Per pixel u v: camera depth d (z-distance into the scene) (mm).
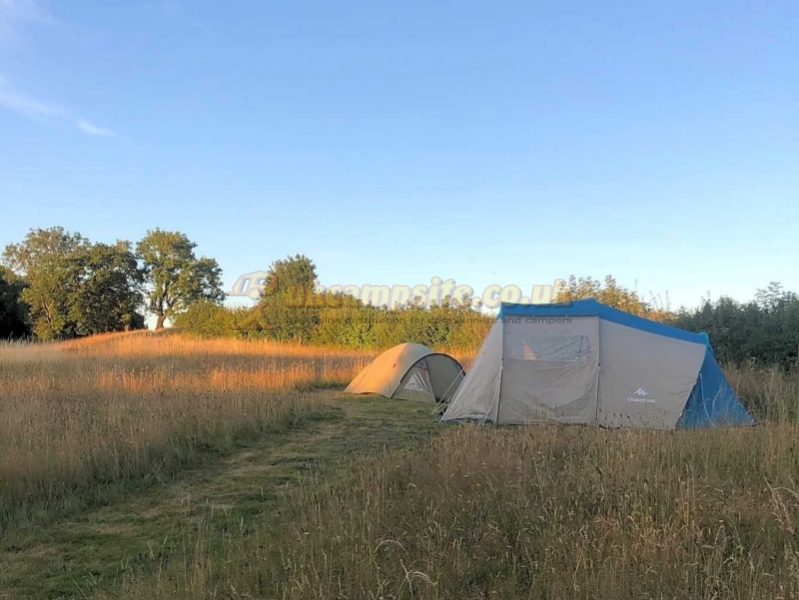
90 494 7008
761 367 14055
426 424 11508
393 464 6996
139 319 57531
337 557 4562
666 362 10547
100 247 53656
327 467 8328
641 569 4254
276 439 10227
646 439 7254
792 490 5297
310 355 24047
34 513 6367
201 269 61312
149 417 9680
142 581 4617
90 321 51125
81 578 4938
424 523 5160
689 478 5773
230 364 19188
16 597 4625
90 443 8148
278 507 6492
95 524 6211
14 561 5293
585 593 4000
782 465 6289
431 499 5684
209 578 4504
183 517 6402
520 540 4922
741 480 6125
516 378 11000
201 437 9523
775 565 4352
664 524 4812
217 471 8227
